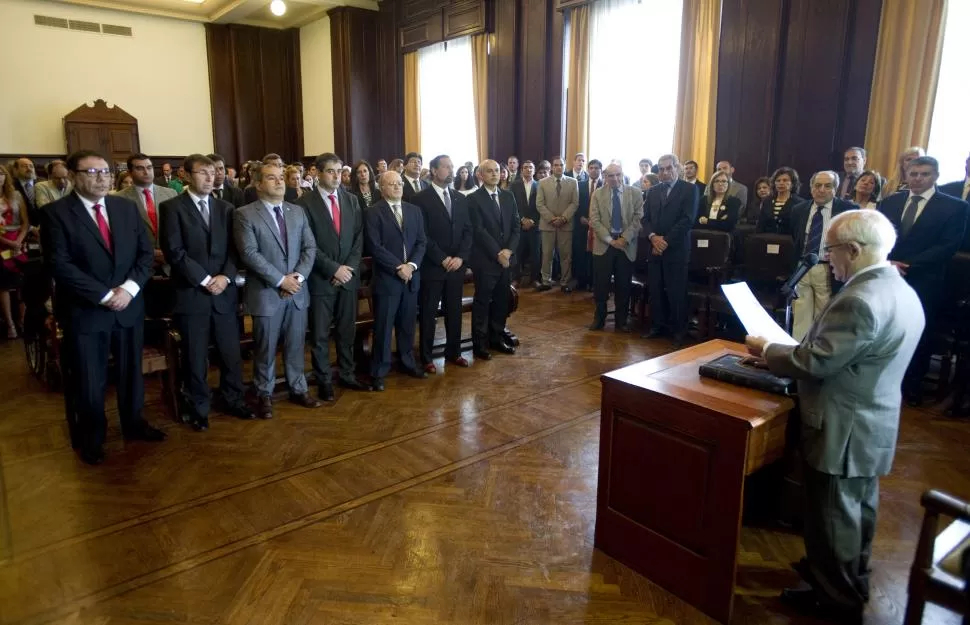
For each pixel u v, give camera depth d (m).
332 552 2.28
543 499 2.66
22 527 2.44
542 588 2.09
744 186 6.02
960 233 3.59
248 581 2.12
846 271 1.80
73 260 2.82
